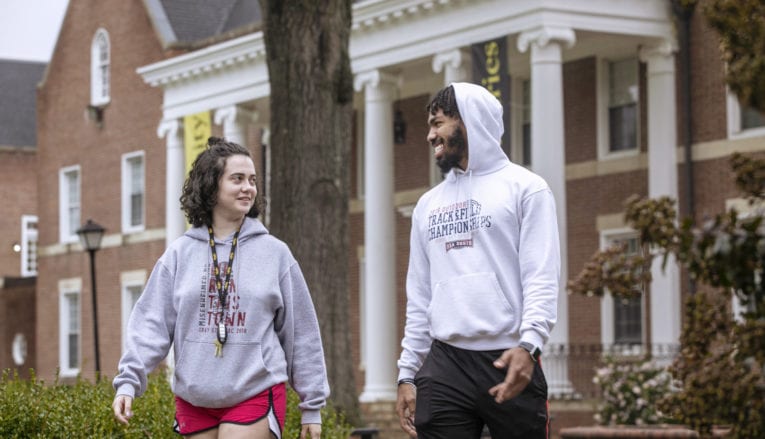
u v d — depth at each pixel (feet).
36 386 32.76
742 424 33.47
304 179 56.08
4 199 204.74
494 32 84.99
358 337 115.03
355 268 115.75
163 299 23.20
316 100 56.29
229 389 22.58
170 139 119.34
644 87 90.17
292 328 23.53
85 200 145.69
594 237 92.38
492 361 22.36
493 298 22.40
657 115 86.17
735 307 74.13
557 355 83.46
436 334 22.93
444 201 23.40
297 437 31.50
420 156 108.47
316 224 56.13
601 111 92.43
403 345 24.04
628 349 87.92
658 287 83.71
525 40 82.89
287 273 23.43
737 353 34.19
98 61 144.25
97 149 143.74
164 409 31.24
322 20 56.44
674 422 60.49
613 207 91.20
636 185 89.81
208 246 23.27
